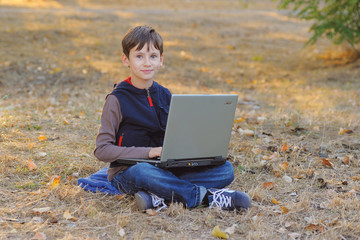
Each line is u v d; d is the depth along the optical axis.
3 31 12.92
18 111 6.31
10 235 2.78
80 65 10.70
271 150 4.89
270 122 6.17
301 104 7.86
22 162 4.14
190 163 3.20
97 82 9.54
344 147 5.08
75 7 19.11
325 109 7.24
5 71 9.65
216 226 2.89
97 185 3.57
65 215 3.05
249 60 12.55
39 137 4.91
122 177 3.34
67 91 8.48
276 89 9.71
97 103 7.25
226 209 3.26
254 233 2.87
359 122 6.21
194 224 3.04
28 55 11.02
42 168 4.05
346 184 3.94
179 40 14.17
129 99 3.29
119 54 12.16
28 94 8.15
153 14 18.09
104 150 3.21
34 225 2.91
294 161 4.48
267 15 19.52
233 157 4.60
